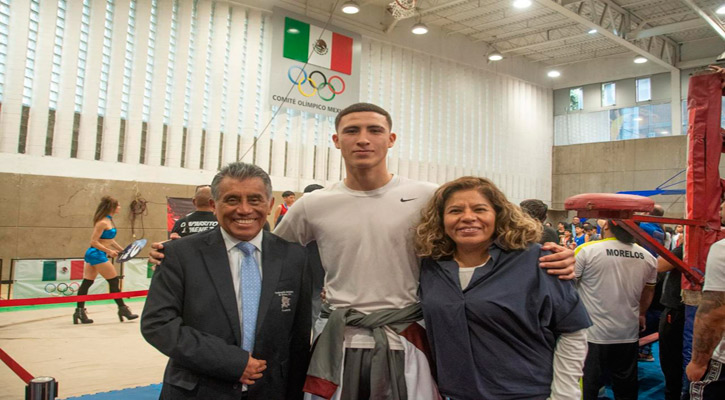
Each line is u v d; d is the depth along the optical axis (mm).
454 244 1845
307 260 1878
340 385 1753
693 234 2805
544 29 13227
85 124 8109
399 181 1969
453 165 13562
